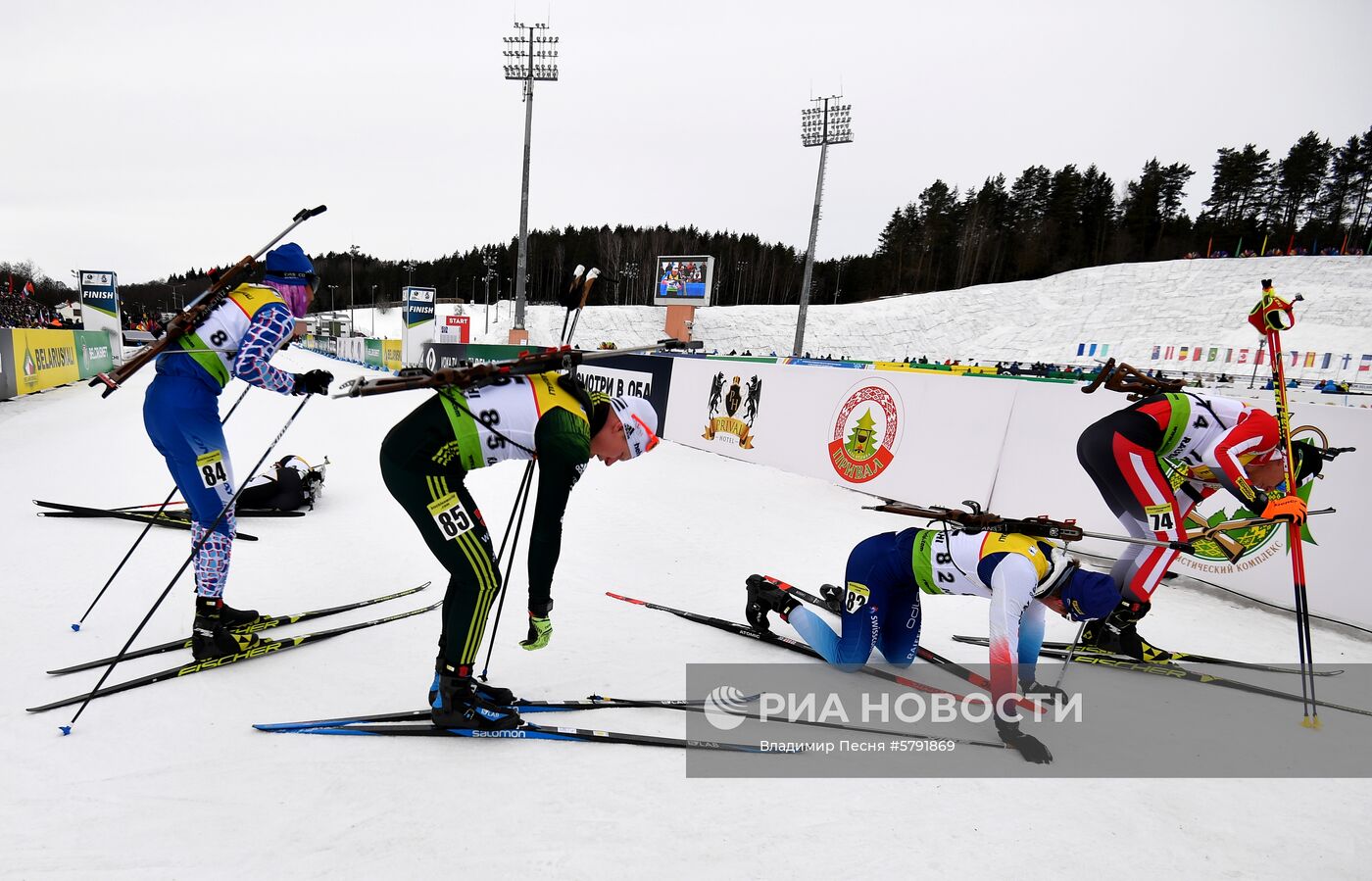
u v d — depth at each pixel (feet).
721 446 29.86
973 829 6.60
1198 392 12.02
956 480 20.12
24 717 7.95
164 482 20.30
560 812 6.59
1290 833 6.84
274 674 9.39
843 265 259.80
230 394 45.39
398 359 93.71
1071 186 213.66
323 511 18.21
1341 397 38.75
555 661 10.16
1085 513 17.17
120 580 12.47
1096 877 6.00
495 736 8.00
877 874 5.86
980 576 9.07
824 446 24.77
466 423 7.64
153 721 8.03
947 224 226.38
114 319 70.33
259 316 9.94
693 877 5.72
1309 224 194.49
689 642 11.17
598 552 15.97
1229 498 14.65
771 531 18.43
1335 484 13.26
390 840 6.08
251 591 12.52
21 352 42.80
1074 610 9.07
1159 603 14.26
